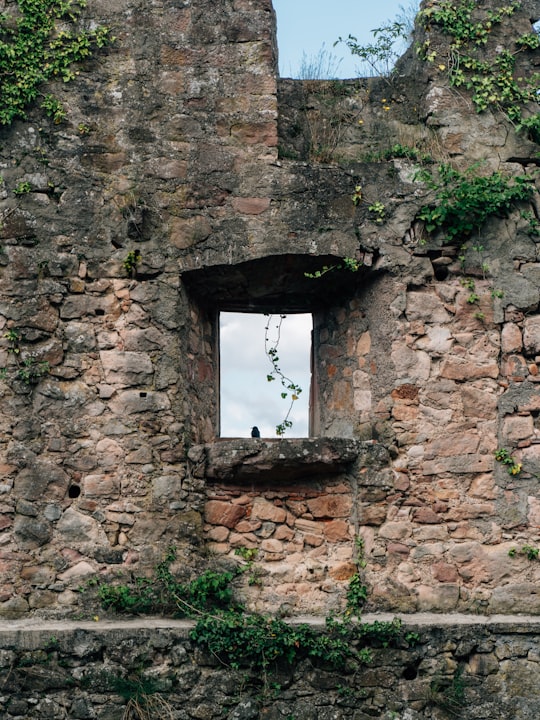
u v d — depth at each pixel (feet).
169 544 31.14
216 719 29.40
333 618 30.66
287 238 32.63
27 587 30.53
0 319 31.48
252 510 32.30
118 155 32.71
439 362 32.94
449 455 32.50
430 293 33.17
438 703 30.19
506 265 33.45
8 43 32.58
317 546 32.32
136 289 32.12
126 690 29.09
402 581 31.89
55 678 28.99
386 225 33.19
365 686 30.12
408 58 35.96
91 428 31.42
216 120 33.17
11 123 32.24
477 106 34.32
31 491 30.91
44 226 32.04
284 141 34.27
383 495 32.14
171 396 31.83
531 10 35.12
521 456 32.68
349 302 34.47
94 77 32.99
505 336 33.14
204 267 32.45
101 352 31.78
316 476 32.71
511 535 32.32
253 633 29.81
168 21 33.55
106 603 30.58
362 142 34.55
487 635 30.71
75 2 33.22
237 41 33.68
